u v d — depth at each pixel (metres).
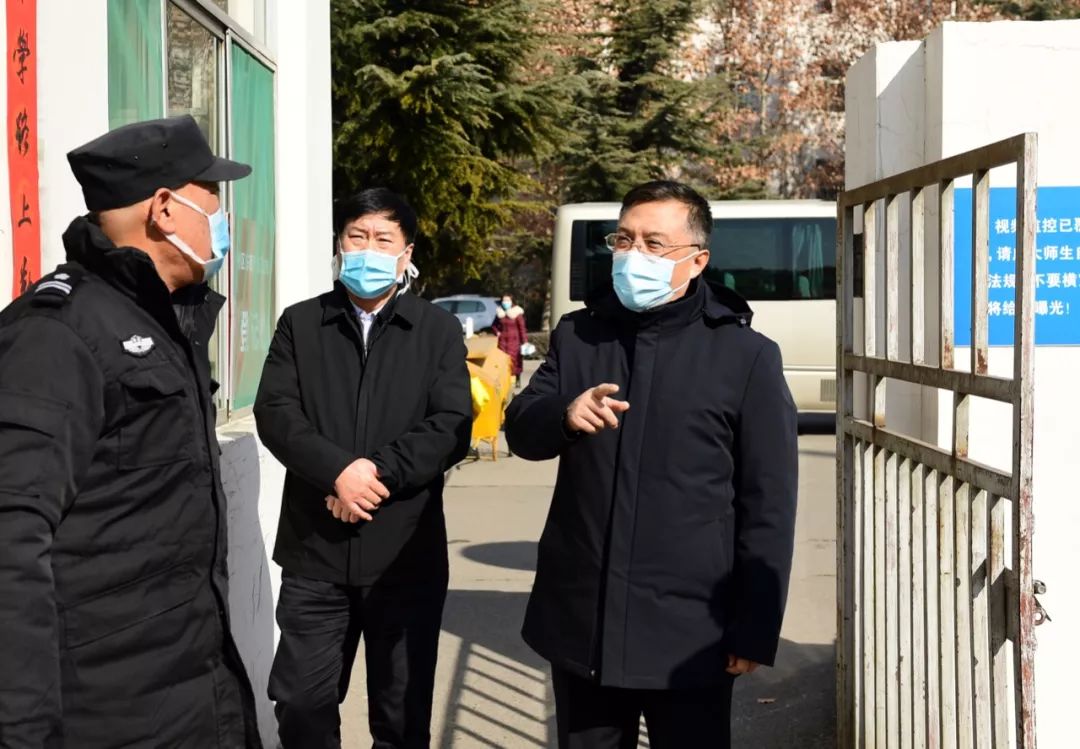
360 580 3.42
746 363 2.82
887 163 4.22
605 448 2.85
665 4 29.88
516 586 7.32
